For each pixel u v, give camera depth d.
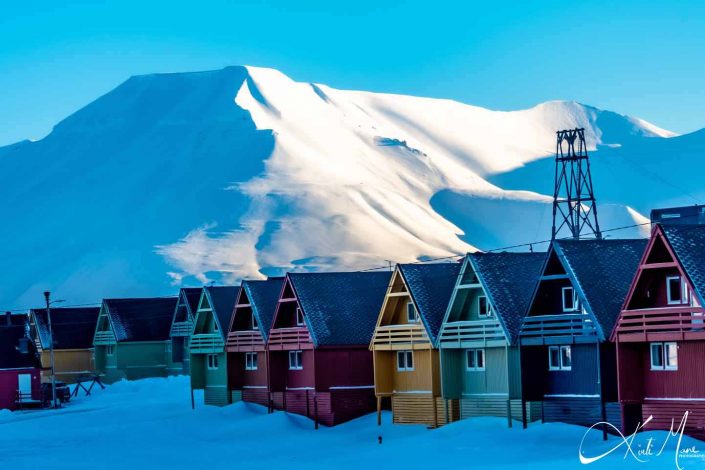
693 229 59.06
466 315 72.44
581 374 65.69
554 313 66.25
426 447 66.88
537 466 57.22
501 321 68.62
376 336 77.81
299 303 83.38
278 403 88.25
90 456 74.38
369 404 82.44
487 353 71.06
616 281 64.19
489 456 62.47
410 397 76.62
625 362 60.28
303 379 84.62
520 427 67.75
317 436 78.50
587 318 63.28
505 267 71.31
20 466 70.44
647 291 59.72
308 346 82.56
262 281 91.94
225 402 95.44
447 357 72.94
